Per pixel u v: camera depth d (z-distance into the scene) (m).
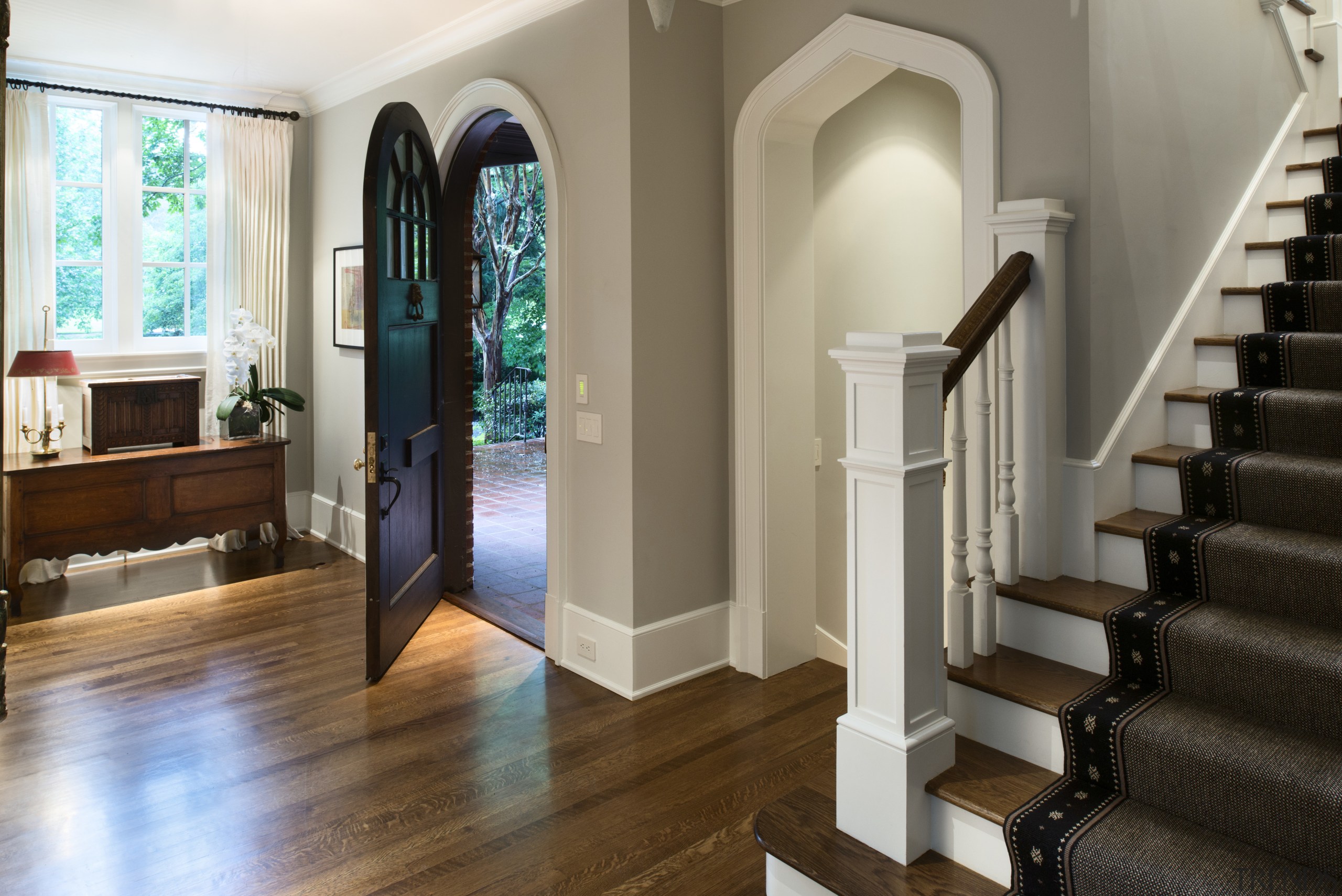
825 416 4.12
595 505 3.78
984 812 2.01
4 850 2.60
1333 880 1.70
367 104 5.29
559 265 3.83
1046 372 2.57
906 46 3.00
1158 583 2.46
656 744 3.25
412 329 4.24
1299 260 3.15
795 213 3.77
